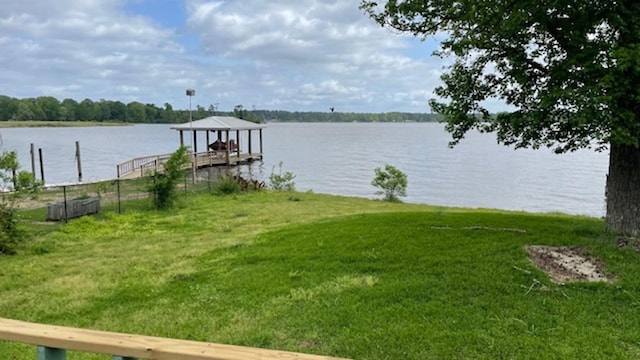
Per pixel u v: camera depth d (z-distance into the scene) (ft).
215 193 59.11
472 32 19.44
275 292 17.11
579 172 123.34
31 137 254.06
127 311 16.66
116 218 39.81
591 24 17.62
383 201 58.75
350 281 17.62
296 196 58.59
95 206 44.01
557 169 131.13
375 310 14.82
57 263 25.09
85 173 111.45
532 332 12.94
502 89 22.07
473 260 18.61
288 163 140.56
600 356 11.59
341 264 19.72
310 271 19.22
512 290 15.72
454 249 20.22
